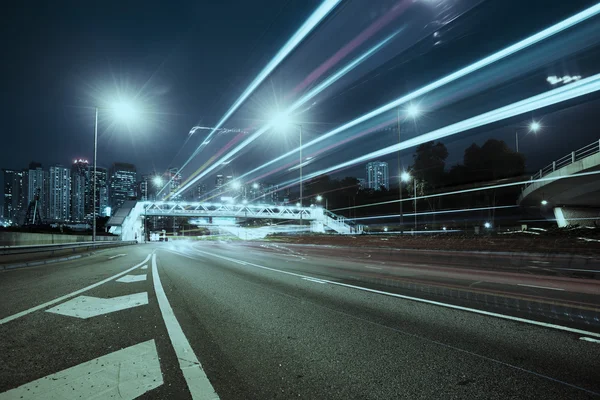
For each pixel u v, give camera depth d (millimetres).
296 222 101188
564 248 18781
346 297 6703
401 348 3855
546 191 33781
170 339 4004
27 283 8312
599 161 23891
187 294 6918
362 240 34969
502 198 57812
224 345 3877
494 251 19766
